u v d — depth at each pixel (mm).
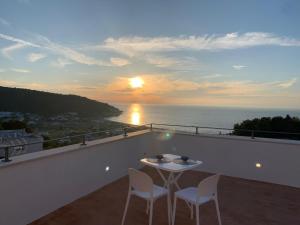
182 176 4496
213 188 2494
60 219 2789
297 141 4055
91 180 3609
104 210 3037
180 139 4957
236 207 3195
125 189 3768
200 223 2752
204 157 4727
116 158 4172
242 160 4367
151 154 5254
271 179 4133
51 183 2924
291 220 2867
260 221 2832
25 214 2609
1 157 2443
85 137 3520
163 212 3004
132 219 2816
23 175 2564
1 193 2350
